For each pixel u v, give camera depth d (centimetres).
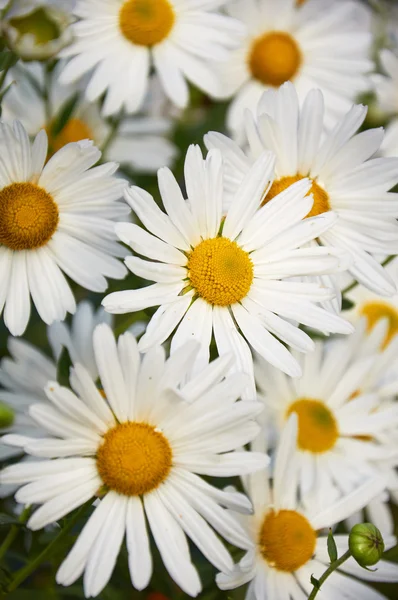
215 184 48
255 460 46
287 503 50
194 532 46
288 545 49
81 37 54
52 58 51
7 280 49
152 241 47
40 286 49
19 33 50
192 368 46
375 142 51
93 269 50
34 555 49
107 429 46
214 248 48
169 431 46
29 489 45
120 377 46
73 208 50
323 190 51
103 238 50
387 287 51
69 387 49
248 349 48
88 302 53
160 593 52
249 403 46
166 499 46
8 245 49
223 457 46
